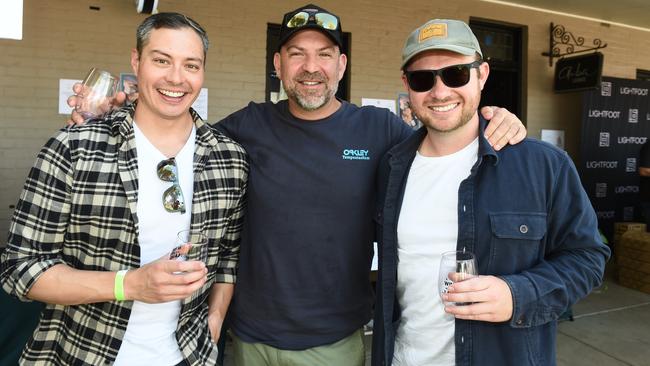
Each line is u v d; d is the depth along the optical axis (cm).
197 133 160
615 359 345
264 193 178
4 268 133
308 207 177
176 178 147
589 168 606
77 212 137
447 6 545
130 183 141
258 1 468
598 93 605
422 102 149
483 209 141
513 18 580
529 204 138
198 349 157
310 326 177
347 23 503
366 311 189
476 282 125
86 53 416
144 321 144
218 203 162
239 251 186
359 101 512
